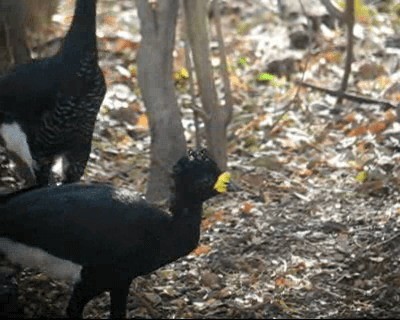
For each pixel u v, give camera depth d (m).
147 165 14.28
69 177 12.36
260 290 11.39
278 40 17.67
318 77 16.42
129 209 10.14
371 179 13.45
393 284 11.35
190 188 10.14
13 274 10.96
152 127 12.98
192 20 13.04
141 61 12.91
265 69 16.70
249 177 13.67
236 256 12.00
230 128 15.04
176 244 10.21
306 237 12.31
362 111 15.23
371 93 15.85
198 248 12.09
